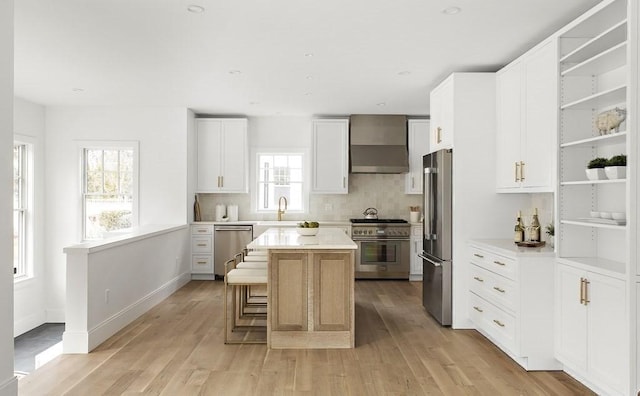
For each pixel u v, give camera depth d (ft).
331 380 10.58
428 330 14.67
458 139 14.74
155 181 22.15
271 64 14.85
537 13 10.76
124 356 12.17
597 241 10.91
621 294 8.58
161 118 22.09
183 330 14.56
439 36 12.26
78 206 21.88
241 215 24.80
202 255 23.13
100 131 21.99
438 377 10.78
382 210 24.93
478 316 13.97
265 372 11.05
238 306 16.33
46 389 10.05
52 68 15.34
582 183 9.95
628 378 8.35
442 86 15.99
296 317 12.85
